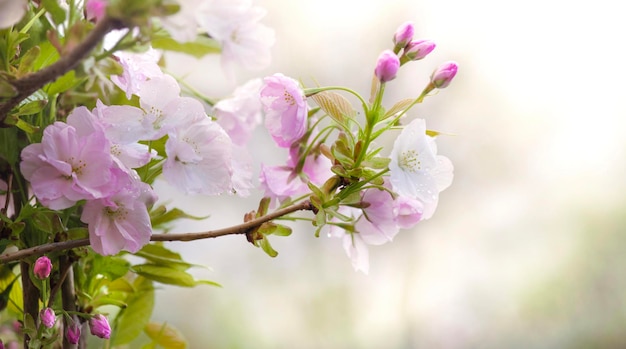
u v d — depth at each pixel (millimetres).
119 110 1002
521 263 4949
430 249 4828
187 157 1014
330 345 4531
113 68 977
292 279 4578
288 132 1037
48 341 1024
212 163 1022
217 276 4469
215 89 2070
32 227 1040
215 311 4402
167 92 1011
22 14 945
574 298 4883
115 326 1126
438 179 1058
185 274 1097
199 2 941
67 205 988
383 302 4719
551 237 4977
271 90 1041
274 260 4566
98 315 1041
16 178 1048
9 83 944
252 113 1109
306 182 1060
